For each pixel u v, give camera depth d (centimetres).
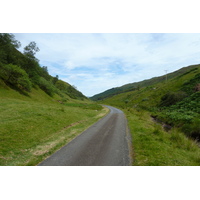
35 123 1706
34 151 1046
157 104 6850
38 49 6994
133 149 1130
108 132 1736
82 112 3522
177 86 8269
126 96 15975
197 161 992
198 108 3747
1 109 2084
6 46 5688
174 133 1786
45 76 12556
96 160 915
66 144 1230
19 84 5425
